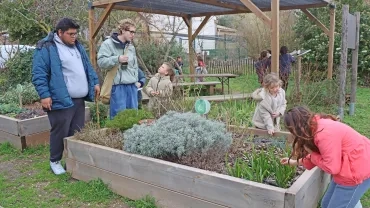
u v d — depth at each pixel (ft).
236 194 8.59
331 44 29.78
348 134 7.65
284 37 50.11
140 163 10.47
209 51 70.59
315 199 9.55
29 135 16.51
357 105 27.76
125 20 15.15
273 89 13.87
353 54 24.04
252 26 58.23
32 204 10.96
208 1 27.12
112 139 12.57
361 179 7.61
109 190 11.49
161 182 10.06
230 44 71.61
